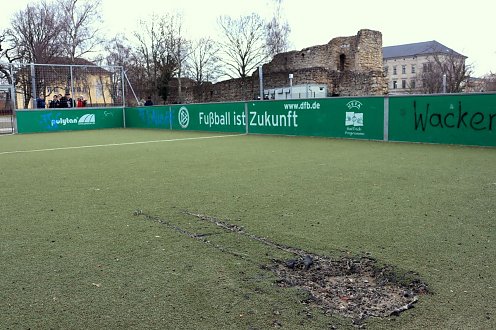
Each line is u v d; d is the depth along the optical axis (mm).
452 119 11820
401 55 90625
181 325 2590
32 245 4031
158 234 4301
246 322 2611
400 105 12938
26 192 6457
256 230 4383
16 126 22016
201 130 20219
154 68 46188
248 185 6676
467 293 2939
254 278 3234
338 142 13336
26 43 47000
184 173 7902
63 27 46625
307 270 3379
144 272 3367
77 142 15398
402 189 6207
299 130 15906
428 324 2561
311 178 7176
